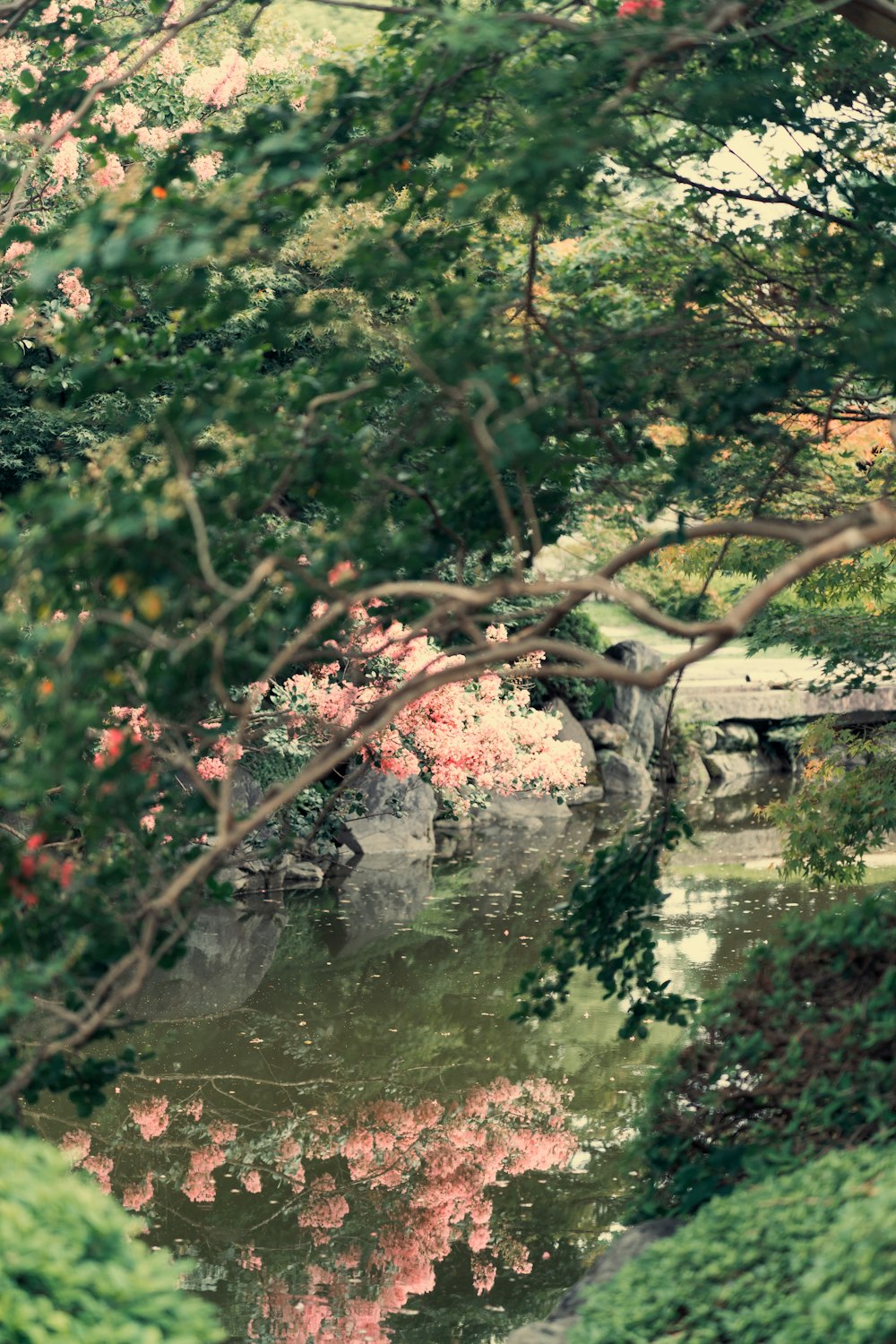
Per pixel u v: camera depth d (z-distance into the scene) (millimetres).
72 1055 5254
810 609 12242
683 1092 5844
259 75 15156
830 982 5656
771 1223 3979
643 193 6828
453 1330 6938
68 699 4391
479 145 5723
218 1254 7848
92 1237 3291
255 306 13711
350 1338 6820
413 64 5402
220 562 5062
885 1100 4906
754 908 15586
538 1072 10758
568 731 23281
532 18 4824
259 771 16312
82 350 5594
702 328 6320
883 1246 3617
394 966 13555
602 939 7020
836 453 9727
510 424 4906
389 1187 8750
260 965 13531
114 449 4852
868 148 7164
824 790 12578
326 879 17000
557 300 7145
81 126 5820
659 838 7133
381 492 5609
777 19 6082
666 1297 3898
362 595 4391
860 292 6230
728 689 24953
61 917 4918
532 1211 8406
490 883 17172
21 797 4594
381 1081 10602
